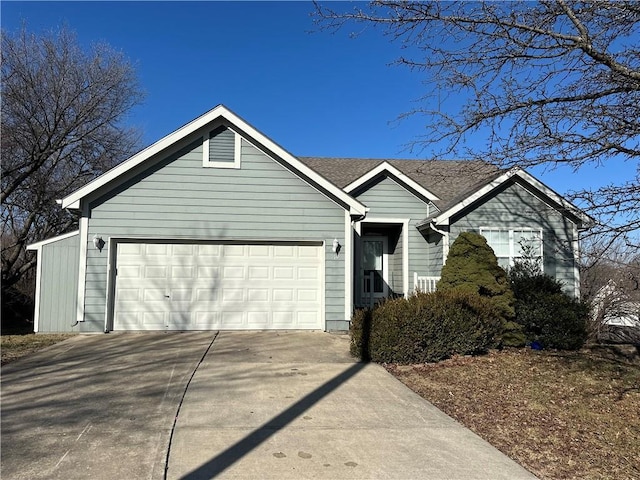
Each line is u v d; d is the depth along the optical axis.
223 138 12.16
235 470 4.24
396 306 8.94
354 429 5.40
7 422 5.36
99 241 11.54
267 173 12.23
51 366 8.05
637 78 6.20
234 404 6.12
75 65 18.67
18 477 4.00
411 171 16.06
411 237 14.16
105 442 4.80
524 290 10.64
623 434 5.55
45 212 19.86
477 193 12.73
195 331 11.84
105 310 11.47
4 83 16.67
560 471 4.55
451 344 8.99
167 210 11.85
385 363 8.60
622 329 13.77
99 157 20.44
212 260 12.06
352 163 17.17
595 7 6.25
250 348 9.73
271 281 12.24
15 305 16.19
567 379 7.78
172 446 4.73
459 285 10.52
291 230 12.24
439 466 4.49
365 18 6.80
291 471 4.26
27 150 17.03
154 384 6.98
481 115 7.26
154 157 11.88
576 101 6.86
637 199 6.43
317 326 12.27
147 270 11.84
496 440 5.29
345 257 12.36
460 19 6.55
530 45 6.57
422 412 6.09
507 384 7.48
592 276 12.71
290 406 6.12
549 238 13.09
